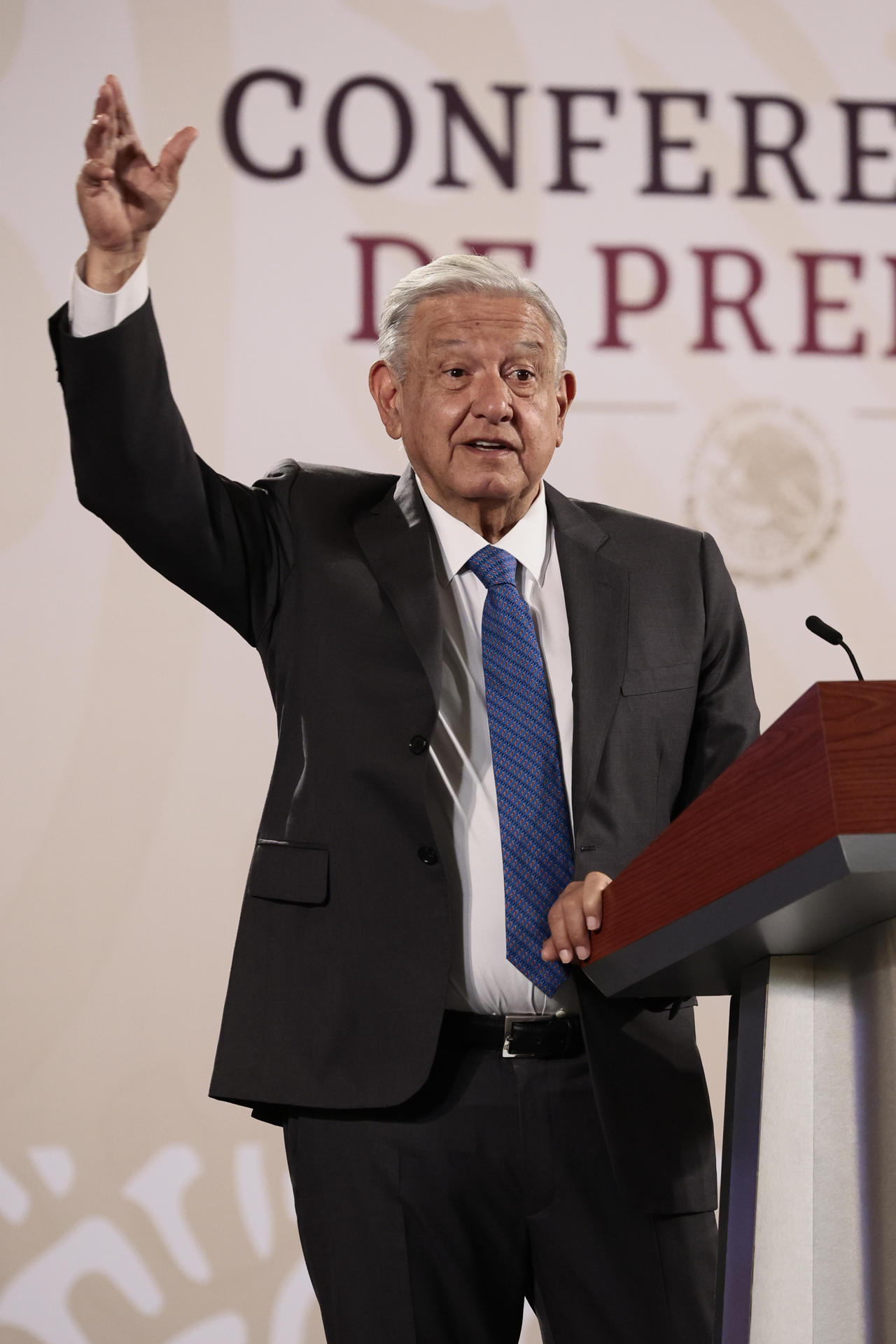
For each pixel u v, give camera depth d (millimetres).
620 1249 6191
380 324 7117
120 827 12180
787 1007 4891
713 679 7117
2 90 12398
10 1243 11727
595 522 7242
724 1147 5352
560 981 6191
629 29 13031
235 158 12633
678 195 13031
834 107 13219
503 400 6617
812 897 4047
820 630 5590
